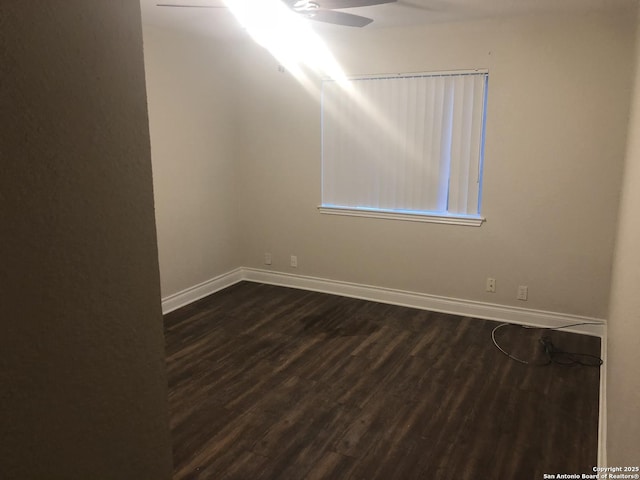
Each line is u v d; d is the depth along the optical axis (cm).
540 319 395
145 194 74
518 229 391
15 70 54
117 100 67
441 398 291
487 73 379
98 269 67
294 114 463
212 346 363
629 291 200
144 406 79
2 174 53
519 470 229
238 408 281
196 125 445
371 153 436
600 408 275
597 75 347
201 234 466
